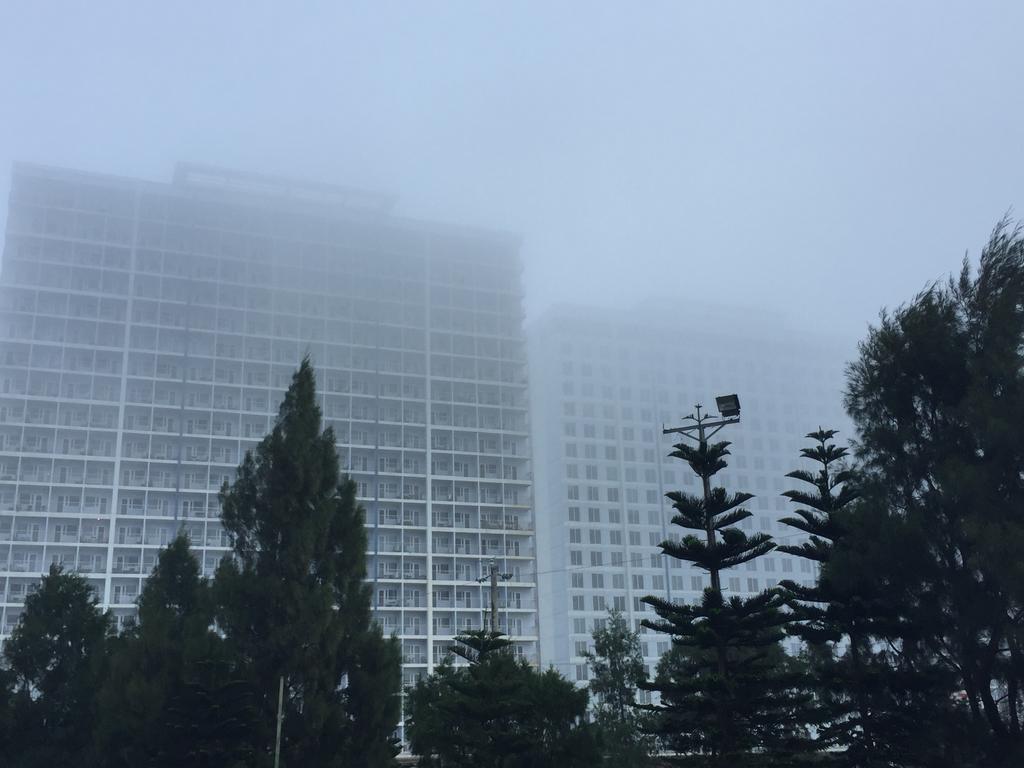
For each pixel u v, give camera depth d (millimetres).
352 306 101562
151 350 91250
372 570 90438
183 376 91500
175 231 96812
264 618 24469
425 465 97562
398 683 24734
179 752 22547
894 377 30156
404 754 51062
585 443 106625
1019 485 25438
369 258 103812
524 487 101750
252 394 93938
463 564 95250
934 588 27031
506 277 110500
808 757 31391
